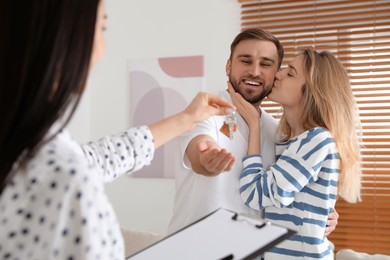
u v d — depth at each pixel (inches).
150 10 130.6
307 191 56.7
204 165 50.0
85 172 18.7
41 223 18.0
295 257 55.7
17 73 18.6
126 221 131.6
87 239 18.1
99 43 23.6
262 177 55.6
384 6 106.0
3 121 18.8
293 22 113.7
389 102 104.6
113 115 134.9
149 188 129.3
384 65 107.3
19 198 18.6
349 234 108.4
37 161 18.9
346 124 60.8
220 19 122.2
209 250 29.9
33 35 18.6
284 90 62.2
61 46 18.8
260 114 67.5
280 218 57.4
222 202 57.1
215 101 45.5
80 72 19.8
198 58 124.3
